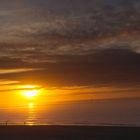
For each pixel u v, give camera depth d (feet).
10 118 318.04
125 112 297.74
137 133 178.50
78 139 172.55
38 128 209.87
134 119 268.82
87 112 326.65
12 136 185.78
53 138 177.37
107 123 250.16
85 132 188.24
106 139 169.78
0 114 351.25
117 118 279.28
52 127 212.43
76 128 205.05
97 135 178.40
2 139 180.55
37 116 325.01
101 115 299.38
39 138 179.01
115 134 178.81
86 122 263.29
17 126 221.46
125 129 192.75
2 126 223.30
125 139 167.84
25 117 321.93
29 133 192.03
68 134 184.65
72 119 293.43
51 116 322.14
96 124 235.40
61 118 303.48
